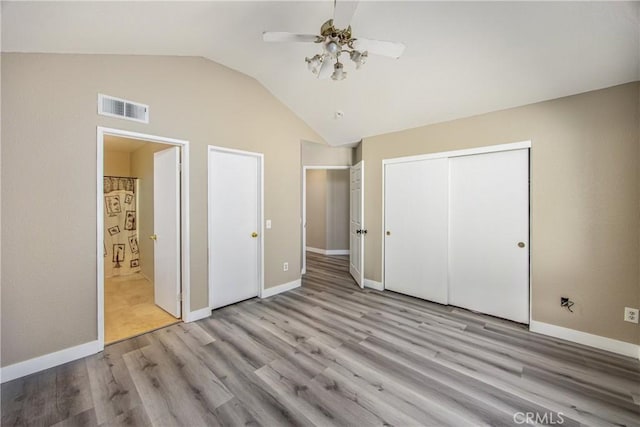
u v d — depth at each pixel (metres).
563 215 2.46
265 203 3.54
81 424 1.49
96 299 2.20
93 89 2.15
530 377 1.91
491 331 2.62
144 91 2.43
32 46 1.83
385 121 3.52
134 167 4.64
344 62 2.65
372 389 1.78
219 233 3.14
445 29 2.10
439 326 2.72
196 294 2.84
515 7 1.81
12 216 1.84
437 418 1.54
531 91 2.48
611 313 2.26
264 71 3.12
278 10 1.99
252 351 2.24
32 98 1.89
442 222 3.29
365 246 4.07
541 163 2.56
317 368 2.01
